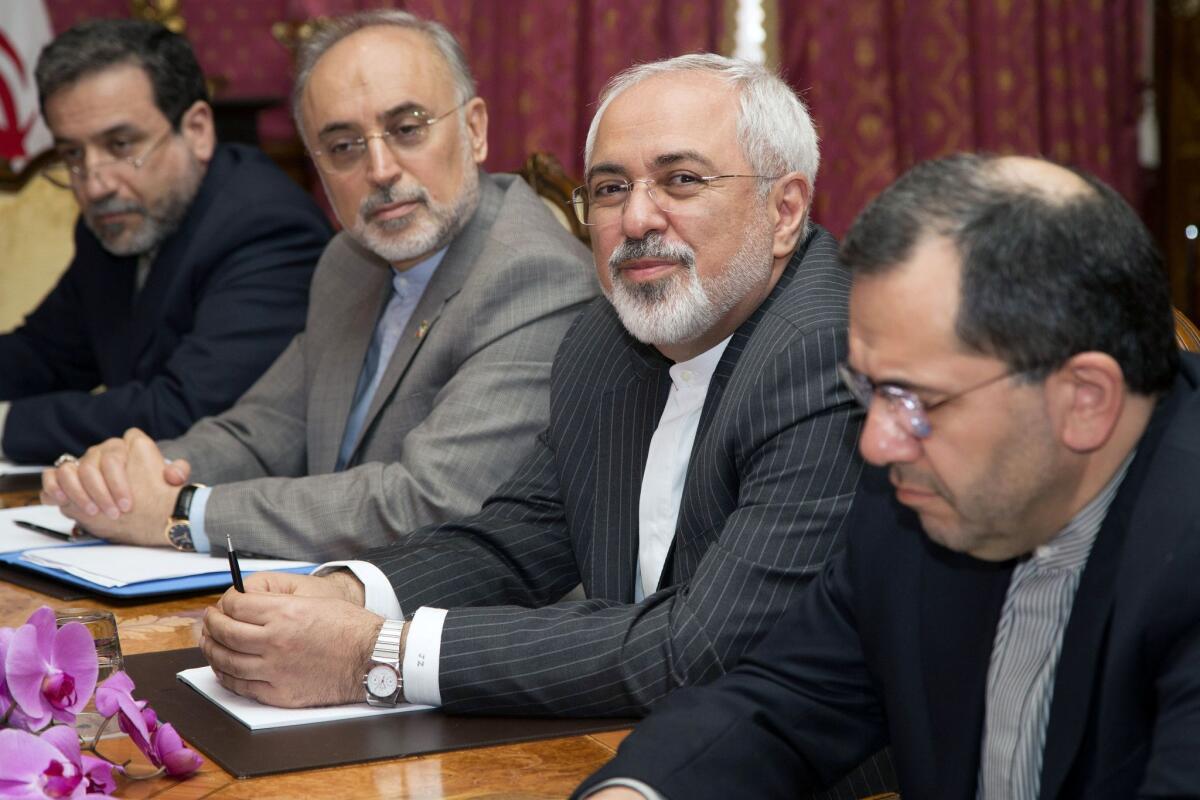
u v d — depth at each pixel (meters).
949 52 5.23
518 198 2.72
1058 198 1.17
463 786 1.36
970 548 1.29
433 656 1.61
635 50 5.01
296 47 4.80
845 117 5.15
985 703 1.38
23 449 3.22
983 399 1.17
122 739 1.47
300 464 2.90
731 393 1.80
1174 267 5.73
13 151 5.06
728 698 1.45
